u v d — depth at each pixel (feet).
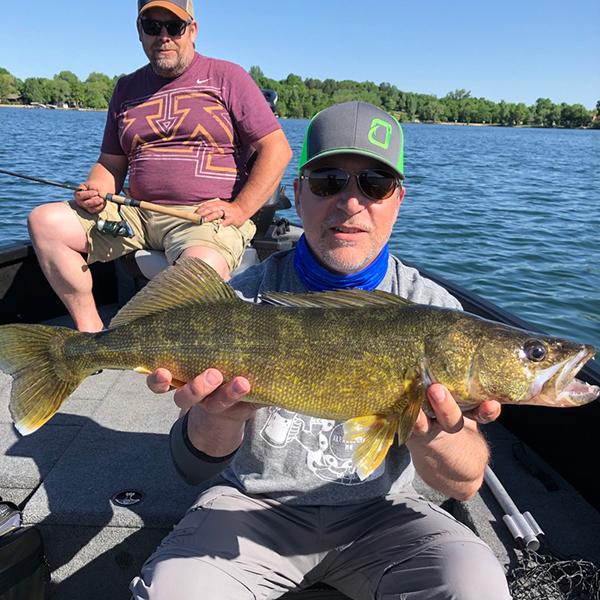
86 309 5.34
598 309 9.62
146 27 5.13
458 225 16.11
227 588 2.68
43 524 3.46
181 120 5.37
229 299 2.97
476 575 2.60
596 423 3.62
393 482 3.16
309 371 2.84
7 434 4.24
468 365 2.83
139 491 3.62
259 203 5.49
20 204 15.78
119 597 3.57
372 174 3.06
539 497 3.83
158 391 2.83
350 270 3.19
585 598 3.07
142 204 5.15
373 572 2.95
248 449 3.07
